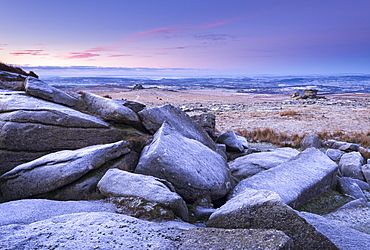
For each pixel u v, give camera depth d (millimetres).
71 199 6816
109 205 6008
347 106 47250
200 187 7547
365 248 4324
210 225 5457
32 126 8477
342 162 12594
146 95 109000
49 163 7148
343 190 9445
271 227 4633
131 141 9266
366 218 6664
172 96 108375
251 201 5145
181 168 7590
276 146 18297
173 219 5551
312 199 8688
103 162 7625
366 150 14883
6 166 8078
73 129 9164
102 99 11469
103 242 3762
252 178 8977
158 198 5887
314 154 10750
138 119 11180
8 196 6918
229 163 12078
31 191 6836
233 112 42969
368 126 25531
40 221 4504
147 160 7691
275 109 46094
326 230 4984
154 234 4219
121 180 6688
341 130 23422
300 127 25734
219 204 8125
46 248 3521
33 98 10086
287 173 9156
